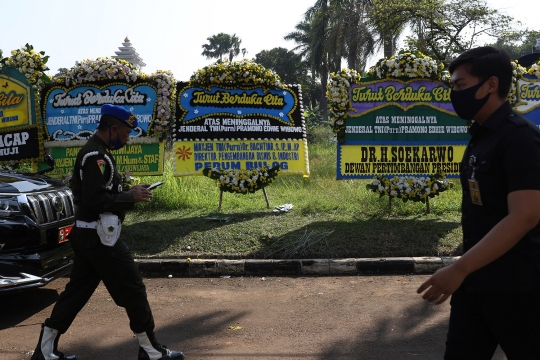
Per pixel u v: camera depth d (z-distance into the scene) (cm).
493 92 230
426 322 468
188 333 454
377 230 730
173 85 865
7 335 457
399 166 838
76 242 371
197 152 866
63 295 382
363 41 2648
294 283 605
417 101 833
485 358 241
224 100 868
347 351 409
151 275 645
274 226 756
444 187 823
